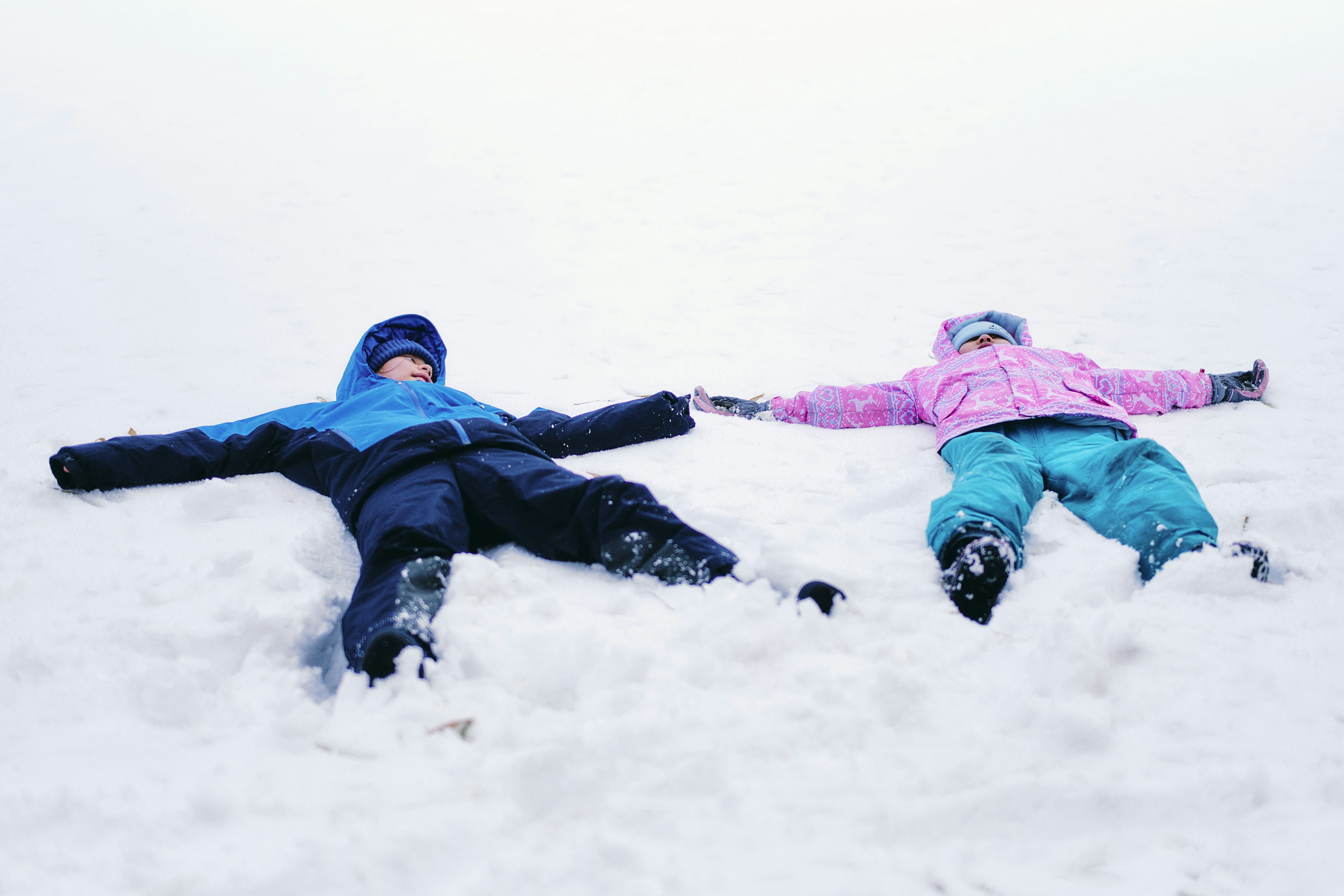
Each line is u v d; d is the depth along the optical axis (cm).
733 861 157
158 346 520
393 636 202
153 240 716
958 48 1395
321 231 750
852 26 1595
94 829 162
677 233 752
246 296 611
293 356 513
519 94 1234
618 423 358
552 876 153
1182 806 168
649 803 168
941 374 379
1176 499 257
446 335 544
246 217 774
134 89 1152
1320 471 318
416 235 750
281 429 338
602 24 1652
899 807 168
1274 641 214
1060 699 194
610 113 1143
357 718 189
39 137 959
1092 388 351
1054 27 1484
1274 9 1466
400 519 249
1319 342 468
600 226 768
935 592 239
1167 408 387
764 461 349
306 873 152
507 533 273
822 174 891
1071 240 682
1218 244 641
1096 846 161
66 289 614
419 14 1670
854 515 300
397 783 170
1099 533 274
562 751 172
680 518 286
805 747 182
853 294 601
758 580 229
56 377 468
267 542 274
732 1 1817
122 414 417
